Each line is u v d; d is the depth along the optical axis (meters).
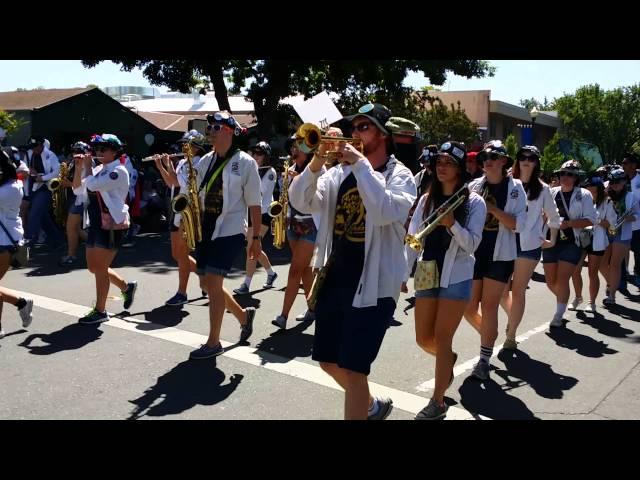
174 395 4.72
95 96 20.62
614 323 7.68
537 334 7.04
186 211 5.50
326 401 4.65
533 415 4.63
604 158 55.72
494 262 5.28
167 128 23.28
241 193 5.59
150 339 6.07
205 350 5.54
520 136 42.06
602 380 5.50
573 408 4.80
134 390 4.80
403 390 5.00
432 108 29.30
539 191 6.08
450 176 4.27
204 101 32.09
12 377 5.02
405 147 4.21
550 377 5.55
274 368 5.34
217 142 5.55
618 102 54.88
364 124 3.51
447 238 4.31
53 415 4.34
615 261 8.65
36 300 7.51
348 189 3.54
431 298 4.37
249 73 21.98
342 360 3.42
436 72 19.81
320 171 3.44
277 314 7.25
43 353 5.61
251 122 25.92
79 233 10.94
